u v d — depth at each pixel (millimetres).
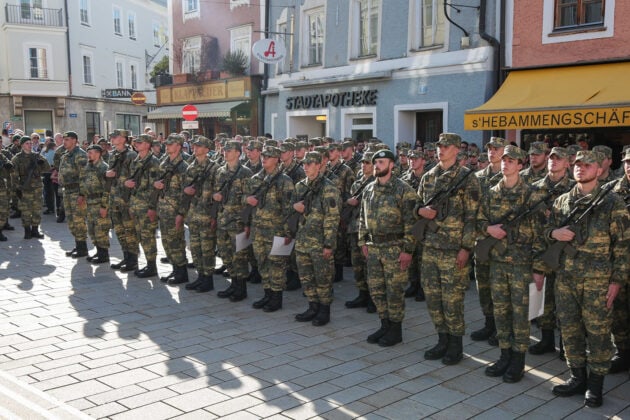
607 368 4801
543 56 12859
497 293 5395
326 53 17641
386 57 15789
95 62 32406
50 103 30031
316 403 4844
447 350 5781
